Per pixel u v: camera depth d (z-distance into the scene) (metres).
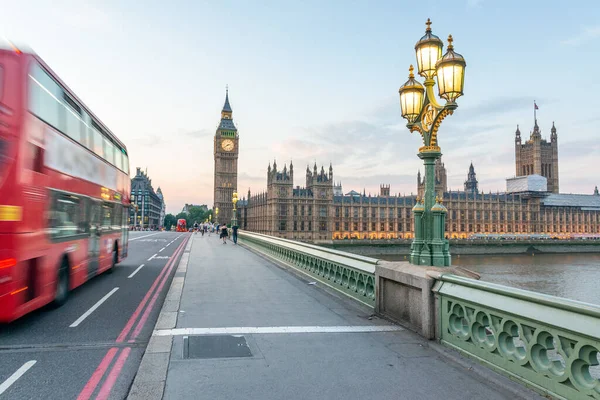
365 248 126.81
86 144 11.88
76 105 10.90
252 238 33.66
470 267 95.31
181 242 43.38
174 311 9.77
